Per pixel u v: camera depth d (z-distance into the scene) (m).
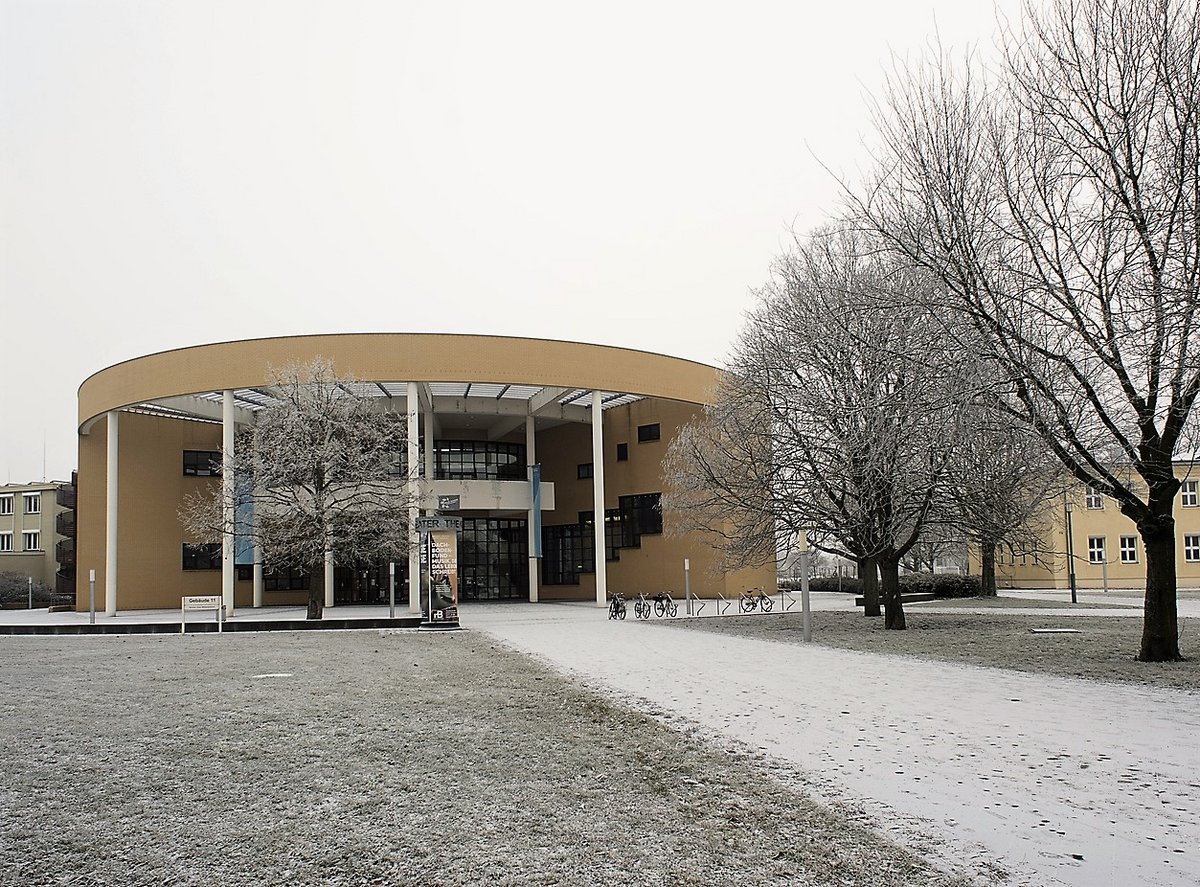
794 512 24.75
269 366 34.41
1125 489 15.04
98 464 44.25
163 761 8.36
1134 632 20.83
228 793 7.24
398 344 36.47
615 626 27.58
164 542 44.38
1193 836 6.04
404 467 38.53
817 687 13.09
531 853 5.77
